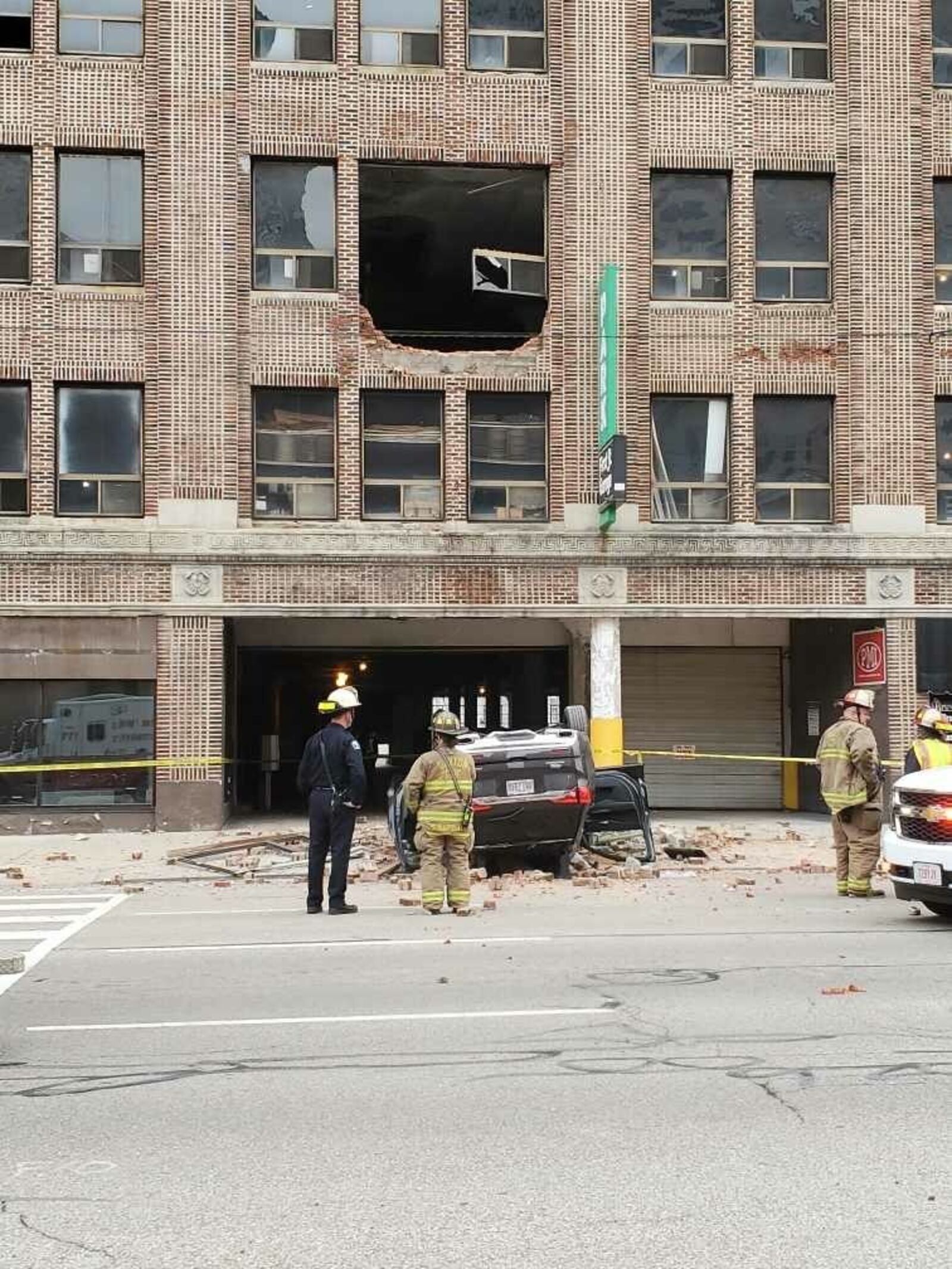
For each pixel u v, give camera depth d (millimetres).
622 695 26609
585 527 23547
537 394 24031
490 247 24172
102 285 23125
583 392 23797
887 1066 7258
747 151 24297
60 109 23094
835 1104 6527
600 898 14680
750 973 9938
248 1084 7020
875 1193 5324
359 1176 5582
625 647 26594
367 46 23891
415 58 23969
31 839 21656
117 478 23062
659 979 9766
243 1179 5562
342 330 23469
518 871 16531
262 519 23359
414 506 23734
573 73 24094
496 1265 4660
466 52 24000
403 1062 7445
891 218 24422
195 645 22672
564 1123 6289
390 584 23156
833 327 24344
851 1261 4676
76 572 22516
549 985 9570
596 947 11242
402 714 27406
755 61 24547
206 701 22641
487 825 15555
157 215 23125
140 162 23406
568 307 23891
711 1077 7051
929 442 24312
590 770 15922
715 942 11430
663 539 23562
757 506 24219
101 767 22188
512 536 23375
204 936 12242
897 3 24594
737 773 26797
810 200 24672
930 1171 5578
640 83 24250
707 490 24234
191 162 23203
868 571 23984
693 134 24297
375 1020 8492
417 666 27344
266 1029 8281
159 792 22469
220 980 9945
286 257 23594
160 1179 5586
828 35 24703
